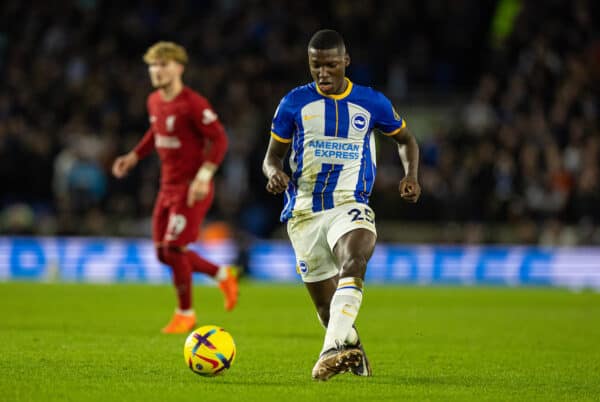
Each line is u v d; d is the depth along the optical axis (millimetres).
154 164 75375
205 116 34875
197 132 35469
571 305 52031
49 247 70125
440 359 28234
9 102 80750
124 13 91312
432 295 58594
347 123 23922
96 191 73000
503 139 75375
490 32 91750
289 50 87062
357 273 22156
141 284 64938
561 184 72250
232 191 74500
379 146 77250
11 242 70250
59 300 49812
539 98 81938
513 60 87438
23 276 70062
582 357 29078
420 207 72312
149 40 87938
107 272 69625
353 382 23031
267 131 79438
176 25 89000
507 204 71062
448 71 91500
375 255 71188
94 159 74188
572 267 69250
